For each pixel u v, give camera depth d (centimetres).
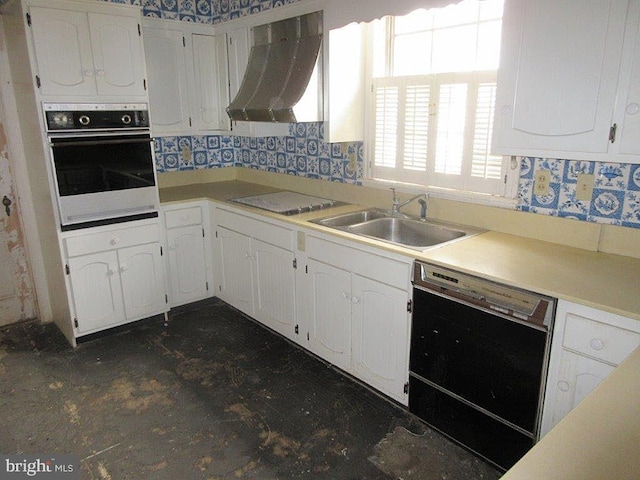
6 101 304
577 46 172
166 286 337
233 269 337
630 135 165
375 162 301
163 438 220
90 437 221
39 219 316
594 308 156
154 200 316
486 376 192
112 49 283
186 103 353
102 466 202
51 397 252
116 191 298
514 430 188
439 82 256
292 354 295
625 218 203
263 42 317
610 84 166
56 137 270
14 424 230
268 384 263
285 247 283
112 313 314
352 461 204
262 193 355
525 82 188
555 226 223
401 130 281
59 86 268
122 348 304
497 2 227
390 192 291
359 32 281
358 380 265
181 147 386
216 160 409
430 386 217
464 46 244
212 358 291
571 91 176
